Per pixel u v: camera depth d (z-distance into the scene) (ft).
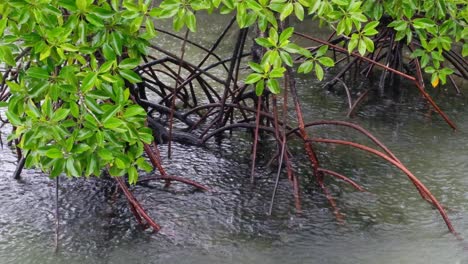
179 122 20.80
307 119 21.15
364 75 25.98
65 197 15.60
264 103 18.74
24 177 16.55
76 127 12.34
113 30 13.66
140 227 14.34
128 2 13.16
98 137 11.85
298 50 13.97
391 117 21.50
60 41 12.01
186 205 15.30
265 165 17.51
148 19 13.25
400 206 15.31
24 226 14.32
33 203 15.30
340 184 16.42
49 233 14.07
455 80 25.40
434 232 14.19
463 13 18.74
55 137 11.84
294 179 15.58
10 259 13.10
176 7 12.98
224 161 17.79
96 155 12.58
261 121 18.92
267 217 14.79
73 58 13.00
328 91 24.12
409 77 16.28
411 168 17.39
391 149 18.69
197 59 27.17
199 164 17.58
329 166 17.49
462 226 14.39
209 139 19.25
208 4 13.04
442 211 14.26
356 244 13.71
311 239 13.89
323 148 18.69
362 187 16.22
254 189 16.15
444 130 20.29
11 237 13.88
